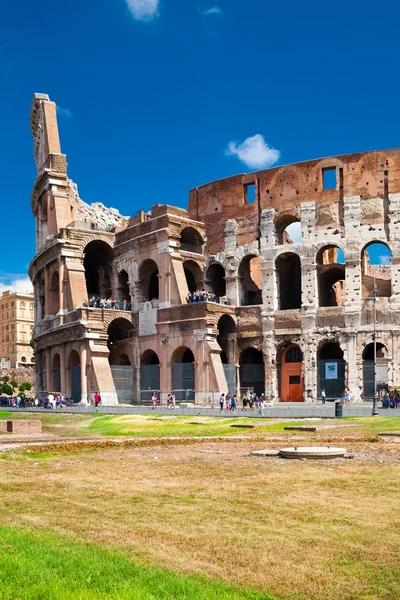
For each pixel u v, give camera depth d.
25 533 14.80
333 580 12.23
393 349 75.56
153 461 27.20
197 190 92.81
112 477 22.84
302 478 22.00
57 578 11.32
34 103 104.88
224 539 14.62
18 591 10.57
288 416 55.50
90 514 16.97
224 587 11.76
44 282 97.75
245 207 87.88
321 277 85.00
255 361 91.88
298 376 83.19
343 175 81.38
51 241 92.25
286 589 11.85
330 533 15.05
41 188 100.00
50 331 88.56
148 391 85.38
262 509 17.44
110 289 97.62
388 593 11.70
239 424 47.44
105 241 92.81
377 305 77.19
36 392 101.56
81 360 82.56
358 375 77.06
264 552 13.72
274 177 86.06
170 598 10.73
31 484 21.42
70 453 31.05
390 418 49.94
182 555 13.49
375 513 16.92
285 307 90.50
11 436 40.09
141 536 14.84
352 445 32.94
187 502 18.36
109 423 52.47
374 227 78.81
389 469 23.89
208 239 90.56
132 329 88.00
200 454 29.77
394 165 79.00
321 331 79.88
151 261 89.00
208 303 79.81
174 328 82.56
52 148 99.12
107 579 11.49
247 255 86.62
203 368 78.88
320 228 81.81
